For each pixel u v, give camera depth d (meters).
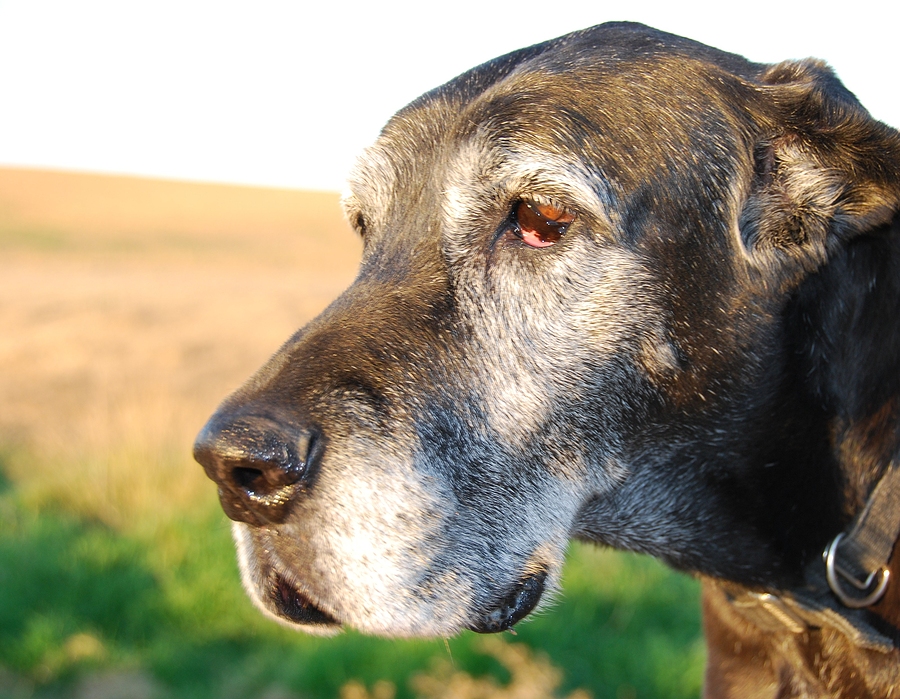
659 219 0.60
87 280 5.17
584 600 1.04
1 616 1.05
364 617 0.56
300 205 11.19
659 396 0.60
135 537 1.20
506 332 0.59
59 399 2.23
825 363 0.60
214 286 5.00
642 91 0.61
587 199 0.59
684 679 0.92
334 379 0.57
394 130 0.64
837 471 0.60
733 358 0.60
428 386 0.58
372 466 0.56
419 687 0.91
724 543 0.62
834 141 0.60
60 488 1.37
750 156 0.61
